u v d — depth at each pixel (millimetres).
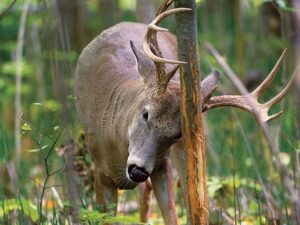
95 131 10727
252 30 20438
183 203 12164
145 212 12133
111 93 10539
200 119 8977
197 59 8898
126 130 9836
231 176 13906
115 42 11227
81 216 9922
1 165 14664
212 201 12070
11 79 22234
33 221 11742
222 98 9328
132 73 10617
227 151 15250
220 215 11672
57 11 13367
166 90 9164
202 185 9062
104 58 11047
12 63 21422
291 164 13633
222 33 22391
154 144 9141
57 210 12453
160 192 10672
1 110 20234
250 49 20469
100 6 24438
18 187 13047
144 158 9125
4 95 21047
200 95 8953
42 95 18828
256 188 12172
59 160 14539
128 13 24438
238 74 18469
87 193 12328
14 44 23312
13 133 18469
